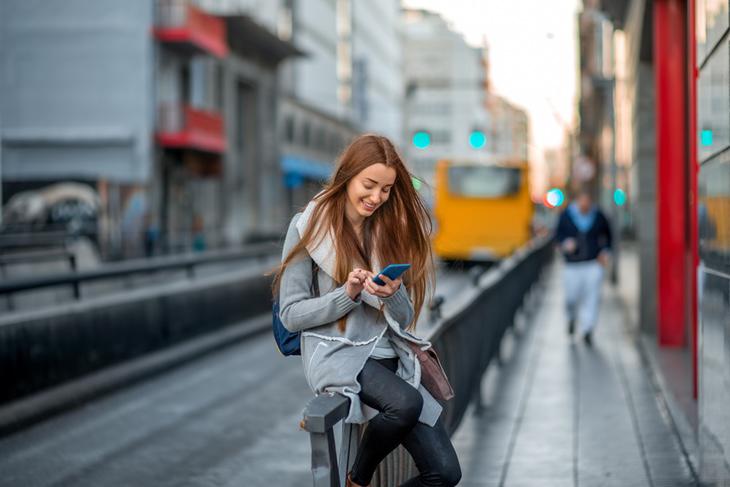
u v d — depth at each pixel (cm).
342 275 453
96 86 4962
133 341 1369
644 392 1143
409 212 471
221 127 5588
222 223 5888
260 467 856
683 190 1465
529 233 4191
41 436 978
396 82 12369
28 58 5000
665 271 1485
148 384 1284
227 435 983
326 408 412
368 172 447
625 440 898
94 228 4084
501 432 947
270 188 6625
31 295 2153
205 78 5588
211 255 1852
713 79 659
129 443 948
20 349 1073
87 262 3662
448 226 4216
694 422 943
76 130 4959
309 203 463
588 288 1620
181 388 1253
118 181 4466
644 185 1669
